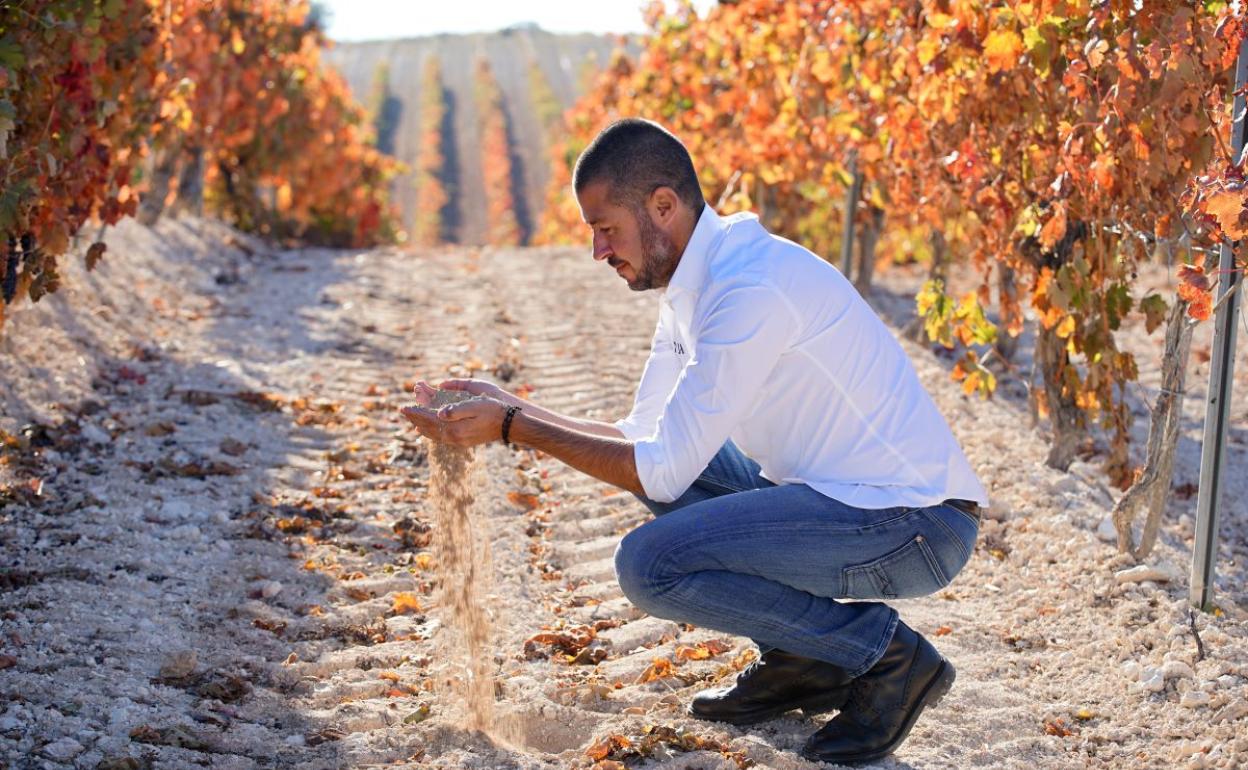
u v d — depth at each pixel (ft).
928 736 10.15
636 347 25.16
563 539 15.37
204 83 34.19
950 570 9.20
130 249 29.50
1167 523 15.84
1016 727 10.50
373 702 10.59
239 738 9.53
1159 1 12.22
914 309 30.42
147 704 9.96
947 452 9.22
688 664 11.66
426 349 25.07
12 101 14.70
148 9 19.72
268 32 42.45
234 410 19.39
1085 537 14.66
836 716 9.88
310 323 26.53
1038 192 15.19
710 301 8.97
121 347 21.91
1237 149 11.78
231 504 15.37
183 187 39.93
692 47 36.24
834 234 34.63
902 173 20.07
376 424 19.56
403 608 12.82
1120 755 10.14
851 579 9.12
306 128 47.19
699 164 35.04
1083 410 17.03
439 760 9.38
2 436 15.69
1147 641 12.09
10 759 8.71
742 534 9.02
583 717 10.32
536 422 9.18
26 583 12.12
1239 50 11.59
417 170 129.70
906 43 17.84
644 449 8.92
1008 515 15.83
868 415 9.05
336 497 16.17
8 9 14.32
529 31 207.41
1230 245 11.29
